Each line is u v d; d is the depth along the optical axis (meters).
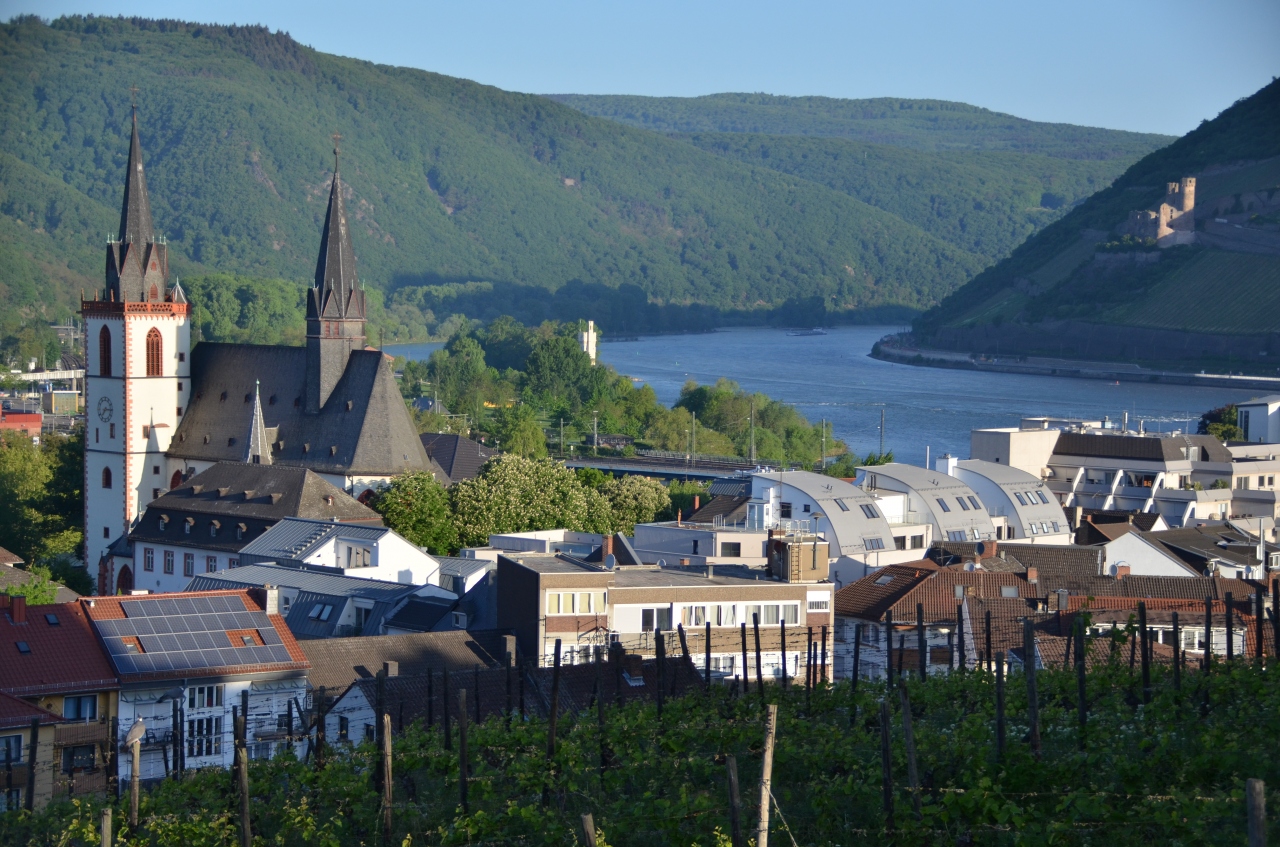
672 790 79.75
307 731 105.50
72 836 78.81
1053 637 120.00
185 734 113.38
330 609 152.12
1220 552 185.12
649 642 133.88
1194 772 72.00
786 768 79.56
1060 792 70.69
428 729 94.12
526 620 134.50
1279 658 90.56
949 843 69.06
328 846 76.38
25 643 112.62
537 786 79.62
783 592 138.62
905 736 70.50
